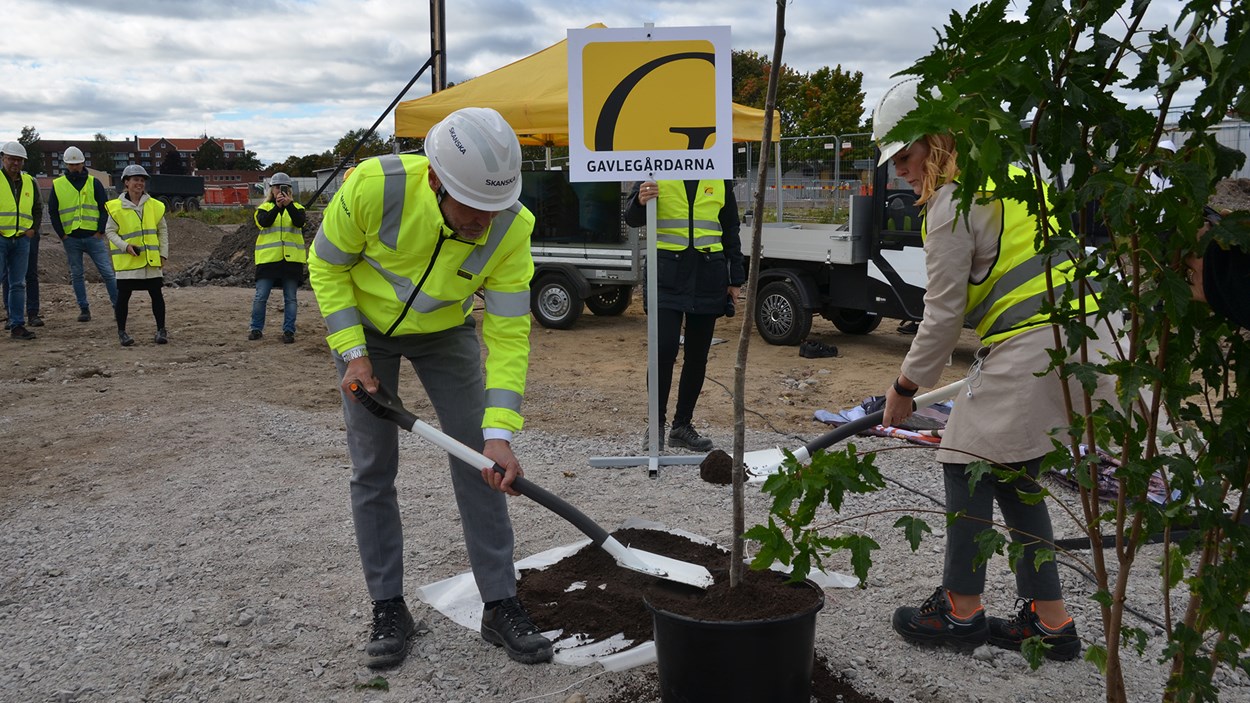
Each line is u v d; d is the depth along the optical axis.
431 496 5.20
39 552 4.53
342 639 3.59
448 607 3.79
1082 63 1.97
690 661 2.74
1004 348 3.08
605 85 5.27
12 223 10.41
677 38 5.23
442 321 3.35
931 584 3.99
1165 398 2.09
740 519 2.87
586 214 11.13
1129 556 2.24
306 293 15.94
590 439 6.50
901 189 9.20
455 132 2.99
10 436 6.61
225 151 124.75
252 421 6.95
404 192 3.10
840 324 10.89
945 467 3.30
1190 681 2.16
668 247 5.84
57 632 3.71
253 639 3.60
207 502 5.16
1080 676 3.26
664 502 5.10
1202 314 2.05
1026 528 3.22
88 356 9.66
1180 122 1.93
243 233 19.78
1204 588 2.11
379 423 3.39
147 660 3.47
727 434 6.62
